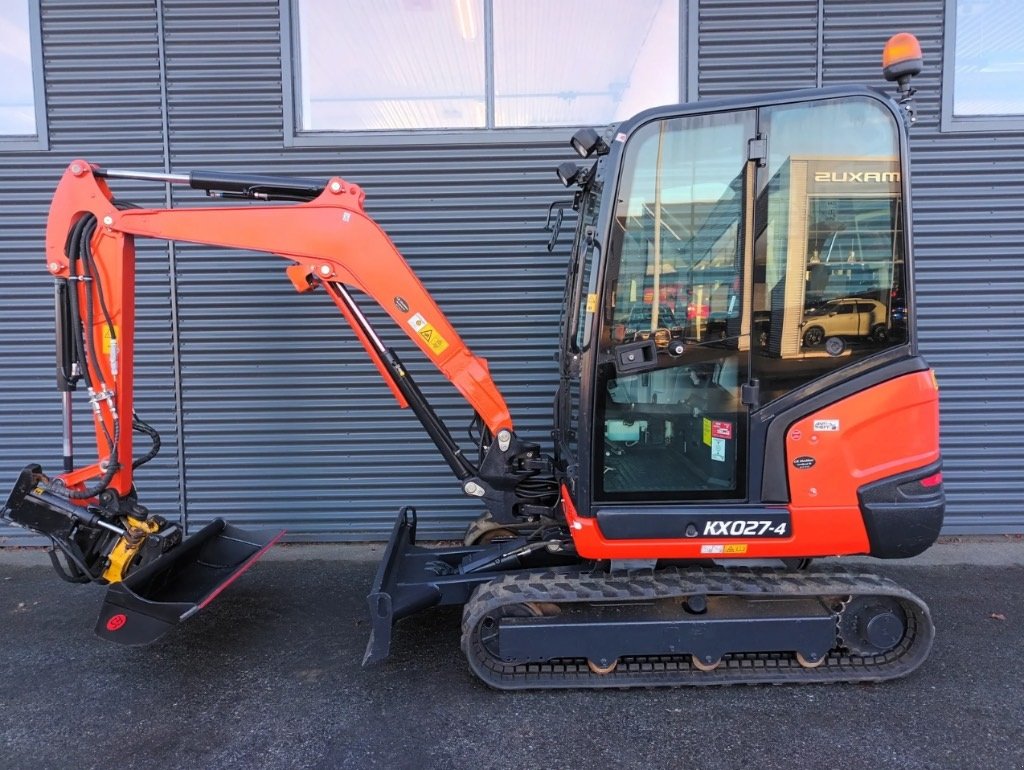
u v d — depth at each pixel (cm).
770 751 234
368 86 440
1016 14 425
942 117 426
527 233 438
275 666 296
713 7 426
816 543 266
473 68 439
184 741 243
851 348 262
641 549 268
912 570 396
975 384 440
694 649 268
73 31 428
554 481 320
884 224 259
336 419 449
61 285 292
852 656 279
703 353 265
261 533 362
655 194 262
